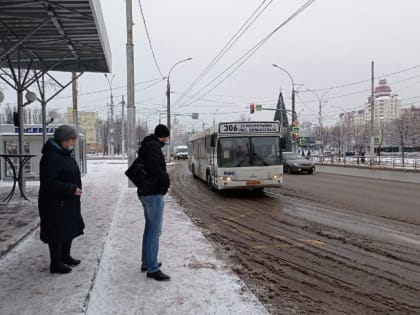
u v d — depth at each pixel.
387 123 81.56
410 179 23.38
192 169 24.75
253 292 5.03
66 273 5.21
